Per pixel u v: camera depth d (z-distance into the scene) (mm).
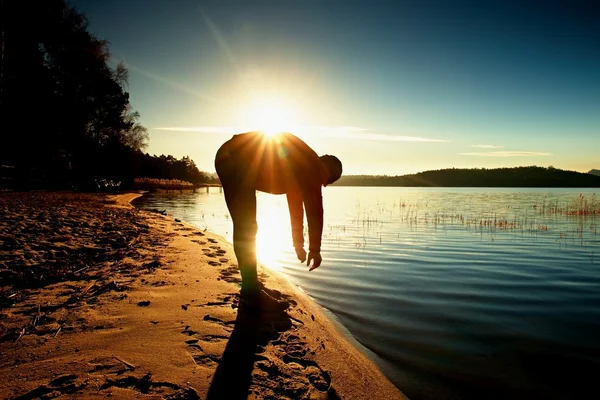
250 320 3156
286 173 3082
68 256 5586
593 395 2633
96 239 7215
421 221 15922
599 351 3354
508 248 9094
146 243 7207
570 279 6016
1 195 19469
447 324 3977
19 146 27312
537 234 11734
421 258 7777
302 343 2857
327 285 5555
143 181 53625
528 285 5633
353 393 2299
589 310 4473
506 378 2840
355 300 4820
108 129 33188
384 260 7547
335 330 3582
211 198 37250
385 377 2736
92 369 2186
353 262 7336
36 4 25078
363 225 14352
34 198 18609
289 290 4656
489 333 3736
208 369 2262
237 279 4551
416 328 3854
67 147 30453
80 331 2775
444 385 2717
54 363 2254
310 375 2393
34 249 5879
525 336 3676
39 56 26609
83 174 32562
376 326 3893
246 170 3201
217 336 2758
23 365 2230
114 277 4426
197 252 6453
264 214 19781
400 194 52844
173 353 2432
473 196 43219
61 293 3797
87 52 28859
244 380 2162
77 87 29547
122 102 33312
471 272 6488
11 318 3057
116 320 3004
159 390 1988
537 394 2637
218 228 13336
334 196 45656
